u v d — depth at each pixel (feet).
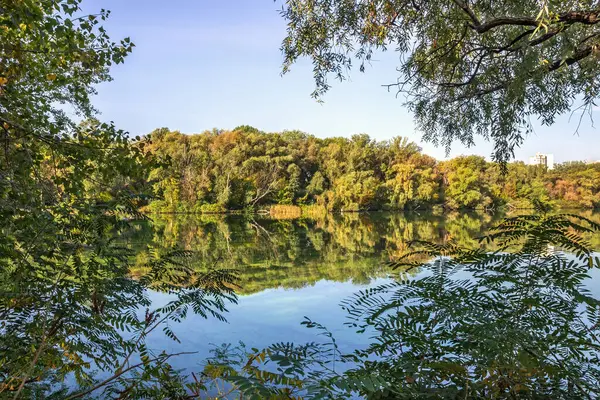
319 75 11.99
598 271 18.51
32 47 7.03
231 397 6.42
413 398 3.49
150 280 7.43
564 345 4.03
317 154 174.19
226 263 34.63
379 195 144.15
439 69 12.73
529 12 8.57
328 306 19.25
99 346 6.52
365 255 40.11
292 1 11.50
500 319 4.08
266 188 156.66
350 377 3.23
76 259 6.41
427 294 4.76
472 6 10.42
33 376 5.44
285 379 3.58
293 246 49.06
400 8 11.00
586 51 8.07
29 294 5.81
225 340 13.69
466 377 3.64
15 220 5.83
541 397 3.76
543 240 4.71
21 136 6.46
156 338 13.26
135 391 5.46
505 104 9.78
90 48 6.78
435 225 83.46
